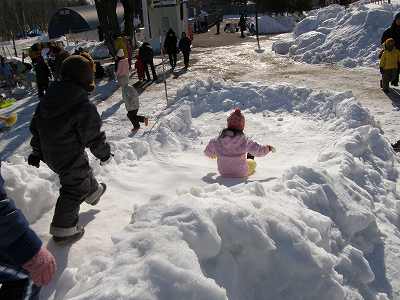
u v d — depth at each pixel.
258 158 6.81
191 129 8.30
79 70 3.30
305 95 9.68
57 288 2.71
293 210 3.41
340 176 4.56
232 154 5.32
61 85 3.28
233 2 58.25
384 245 4.08
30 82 18.00
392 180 5.93
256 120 8.89
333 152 5.49
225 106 9.92
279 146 7.35
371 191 5.03
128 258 2.38
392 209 4.88
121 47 17.55
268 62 18.44
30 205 3.92
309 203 3.88
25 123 11.37
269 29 32.78
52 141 3.28
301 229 3.06
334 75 14.61
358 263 3.52
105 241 3.54
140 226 2.73
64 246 3.44
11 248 1.79
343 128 7.78
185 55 17.53
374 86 12.57
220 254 2.73
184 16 26.86
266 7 39.56
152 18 26.08
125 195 4.72
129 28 27.56
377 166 6.02
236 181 5.21
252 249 2.80
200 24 36.47
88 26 42.12
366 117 7.98
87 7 44.75
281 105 9.66
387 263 3.87
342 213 3.97
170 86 14.44
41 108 3.31
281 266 2.84
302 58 18.08
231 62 19.05
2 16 65.25
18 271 2.11
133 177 5.47
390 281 3.68
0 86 18.16
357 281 3.42
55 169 3.38
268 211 3.08
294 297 2.78
